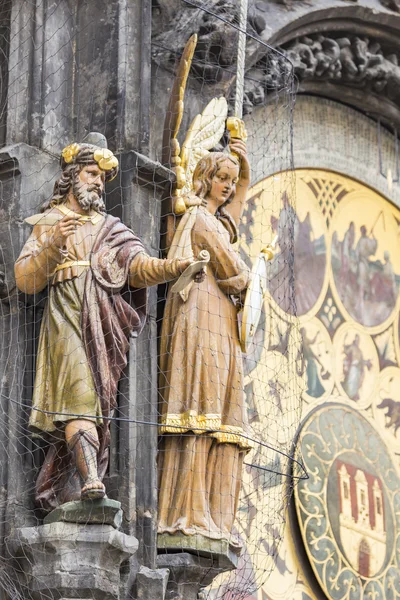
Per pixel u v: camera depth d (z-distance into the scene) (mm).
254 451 19547
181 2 18844
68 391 16203
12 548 16156
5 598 16078
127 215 17391
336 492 20406
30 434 16547
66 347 16312
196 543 16891
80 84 18047
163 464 17172
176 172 17812
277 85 20016
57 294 16531
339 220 21609
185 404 17141
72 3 18219
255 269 17750
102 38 18047
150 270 16625
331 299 21266
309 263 21141
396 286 22062
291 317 20531
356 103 21797
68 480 16359
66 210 16797
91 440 16109
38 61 17766
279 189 20609
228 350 17438
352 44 21188
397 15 21297
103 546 15922
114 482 16719
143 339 17297
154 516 16875
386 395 21500
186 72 17938
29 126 17578
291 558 19828
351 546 20344
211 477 17219
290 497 19188
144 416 17094
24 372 16734
